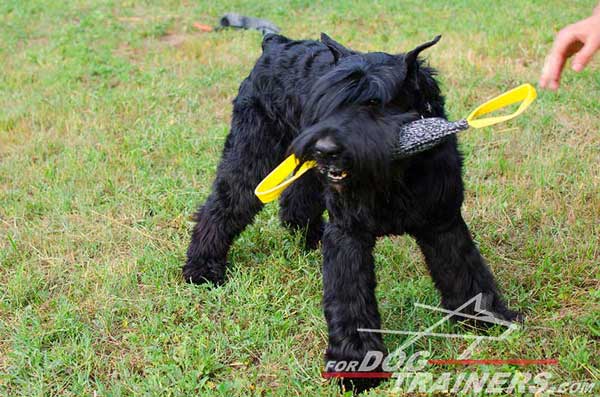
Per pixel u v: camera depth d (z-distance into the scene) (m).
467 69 7.63
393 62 3.45
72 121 7.21
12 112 7.50
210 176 6.04
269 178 3.74
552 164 5.74
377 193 3.50
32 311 4.48
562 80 7.18
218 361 3.95
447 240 3.84
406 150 3.28
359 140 3.17
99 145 6.70
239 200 4.69
